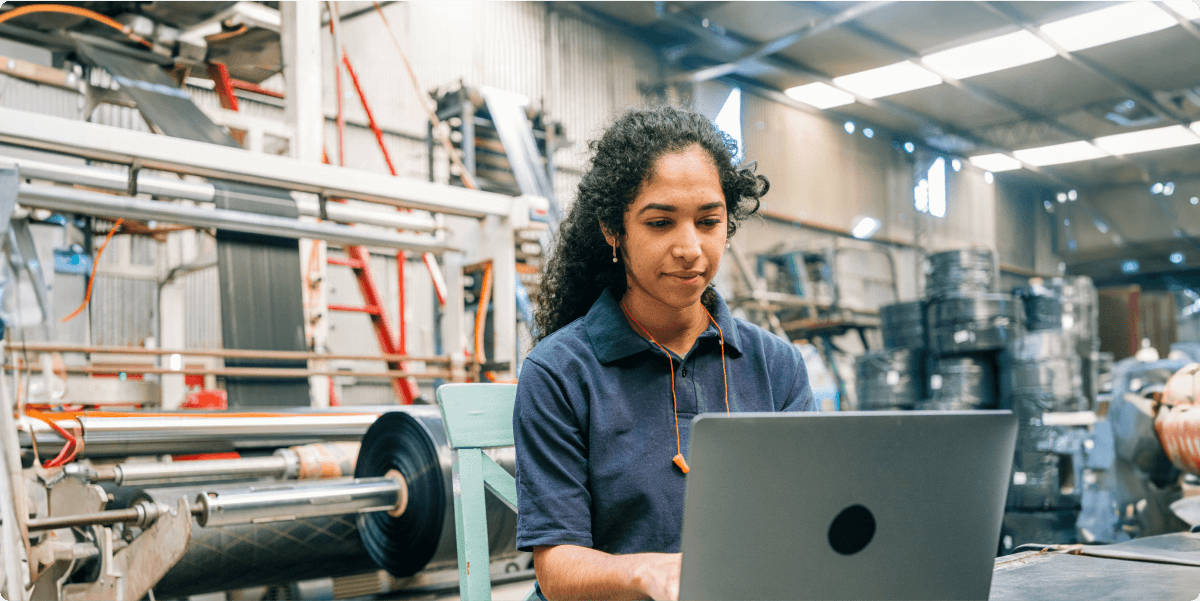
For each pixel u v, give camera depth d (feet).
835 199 35.63
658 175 2.50
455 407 3.02
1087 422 18.20
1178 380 4.91
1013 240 43.86
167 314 10.74
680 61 31.01
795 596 1.68
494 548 6.15
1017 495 18.31
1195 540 3.50
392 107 22.07
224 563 5.25
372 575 6.56
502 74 24.53
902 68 32.12
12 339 7.82
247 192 7.17
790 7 27.53
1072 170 42.65
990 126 38.32
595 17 27.84
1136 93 33.99
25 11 7.88
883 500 1.74
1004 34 29.32
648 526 2.60
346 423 6.83
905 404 22.43
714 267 2.56
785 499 1.63
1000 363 20.04
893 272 35.35
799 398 3.06
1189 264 42.32
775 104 33.86
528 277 10.11
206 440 6.26
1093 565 2.87
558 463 2.55
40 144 5.80
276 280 7.80
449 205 7.93
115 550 5.11
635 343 2.72
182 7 8.47
